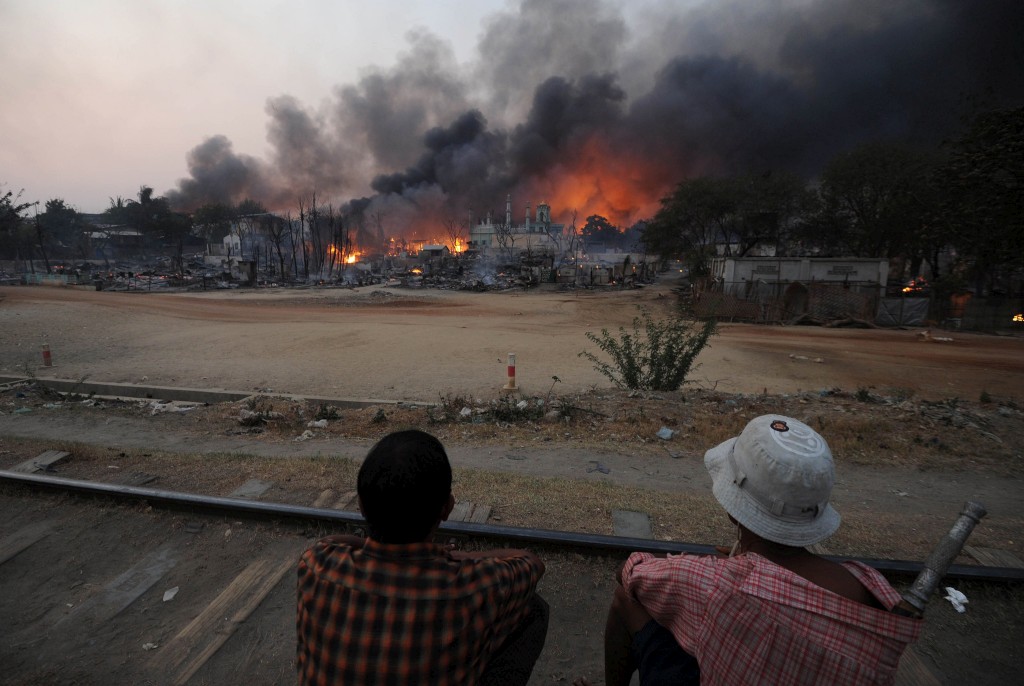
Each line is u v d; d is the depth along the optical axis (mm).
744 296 34250
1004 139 28141
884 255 49000
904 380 16562
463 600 1313
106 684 2840
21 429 9000
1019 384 16203
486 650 1365
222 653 3059
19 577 3797
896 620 1206
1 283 52906
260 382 14805
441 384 14633
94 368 16562
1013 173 27797
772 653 1240
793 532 1347
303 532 4277
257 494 5105
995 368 18672
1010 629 3246
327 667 1281
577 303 42844
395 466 1319
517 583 1473
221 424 9562
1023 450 7746
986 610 3412
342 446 8172
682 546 3861
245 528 4336
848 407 9516
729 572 1343
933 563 1236
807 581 1271
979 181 29000
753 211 51219
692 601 1377
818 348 22547
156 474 5668
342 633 1274
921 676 2875
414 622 1260
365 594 1286
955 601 3467
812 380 16312
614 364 17438
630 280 67312
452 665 1274
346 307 37125
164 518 4508
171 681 2857
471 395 13070
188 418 9938
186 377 15398
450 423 9469
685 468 7098
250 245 102438
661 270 81438
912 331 29609
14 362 17406
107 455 6398
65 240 108875
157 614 3402
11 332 22344
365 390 13922
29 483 4934
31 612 3428
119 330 23844
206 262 88188
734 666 1276
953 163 30797
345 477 5586
